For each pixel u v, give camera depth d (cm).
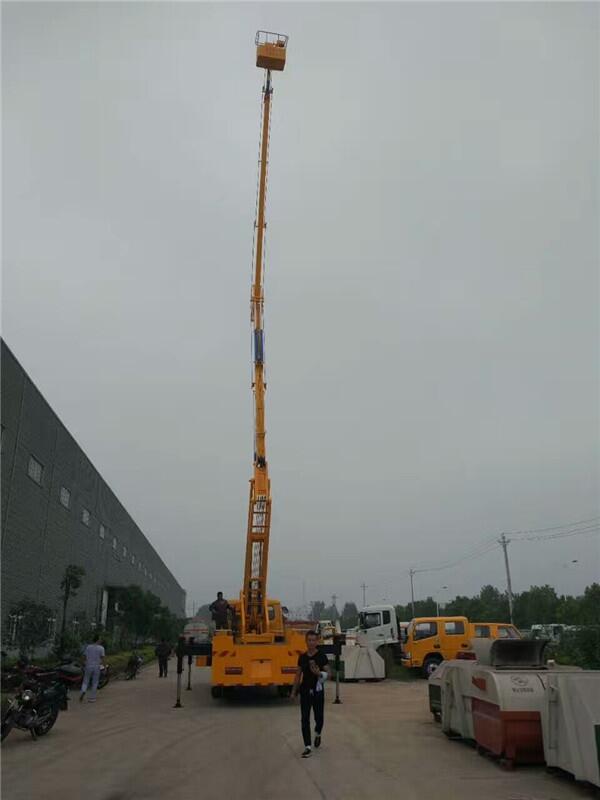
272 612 1744
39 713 1117
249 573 1716
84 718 1351
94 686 1677
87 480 3644
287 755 947
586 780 735
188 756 945
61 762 905
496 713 873
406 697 1714
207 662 1864
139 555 6159
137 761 911
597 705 745
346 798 712
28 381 2481
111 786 770
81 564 3500
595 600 2844
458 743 1031
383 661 2266
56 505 2941
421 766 867
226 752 973
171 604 10444
